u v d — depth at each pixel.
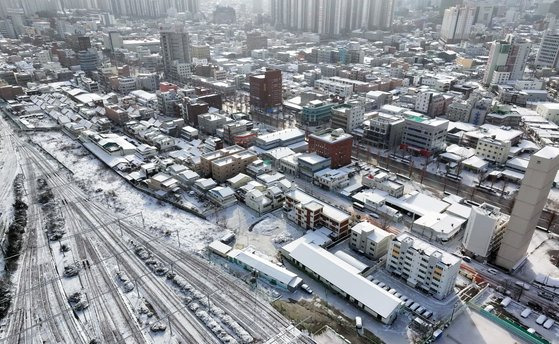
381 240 117.81
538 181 101.81
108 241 127.38
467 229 121.25
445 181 171.62
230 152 179.88
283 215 144.50
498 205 152.12
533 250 124.81
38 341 91.06
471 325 96.81
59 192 159.00
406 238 110.38
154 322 96.25
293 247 121.06
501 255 115.50
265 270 110.88
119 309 100.06
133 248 123.75
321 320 97.25
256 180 167.12
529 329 93.56
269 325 95.69
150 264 116.06
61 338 91.94
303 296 105.31
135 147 197.50
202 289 107.06
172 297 104.19
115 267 114.94
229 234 129.38
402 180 172.38
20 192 157.38
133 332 93.44
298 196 144.00
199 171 176.62
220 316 98.00
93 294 104.94
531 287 109.56
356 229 122.69
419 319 95.12
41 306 101.00
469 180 173.12
